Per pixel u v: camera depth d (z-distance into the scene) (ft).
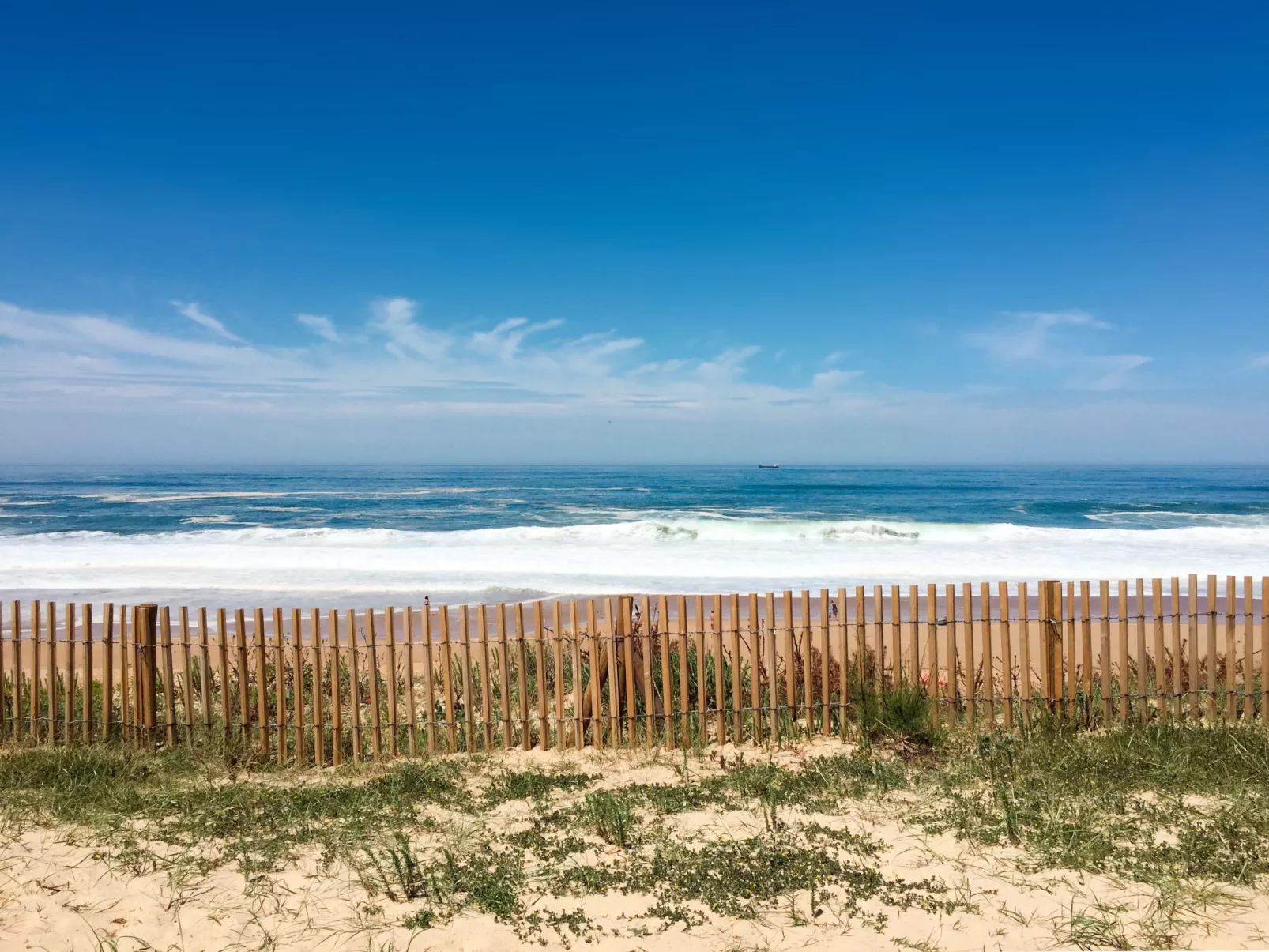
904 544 79.97
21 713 22.31
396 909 13.34
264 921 13.03
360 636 35.50
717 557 69.46
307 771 20.24
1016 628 35.14
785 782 18.19
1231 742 19.08
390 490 205.16
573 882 14.06
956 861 14.48
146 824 16.67
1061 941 12.10
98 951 12.23
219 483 238.27
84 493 187.01
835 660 24.14
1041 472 337.72
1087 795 16.78
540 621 21.06
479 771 19.80
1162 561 65.77
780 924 12.71
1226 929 12.18
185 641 21.29
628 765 20.07
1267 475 300.61
